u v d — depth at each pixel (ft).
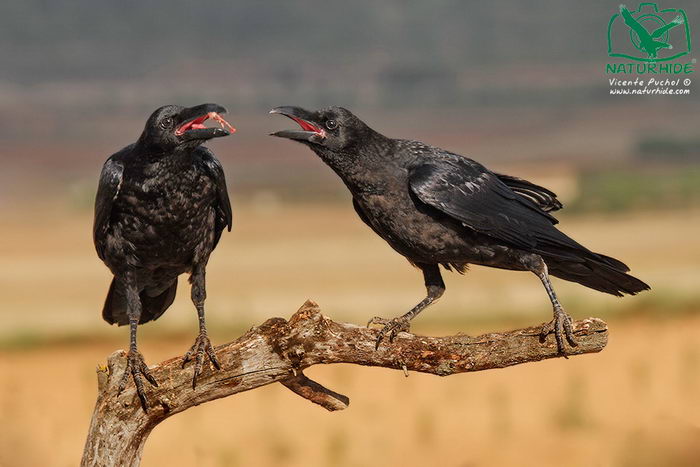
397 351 21.11
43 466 37.73
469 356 21.16
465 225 24.26
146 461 37.86
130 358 21.83
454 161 25.12
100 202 24.67
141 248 24.95
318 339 21.07
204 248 25.57
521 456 37.14
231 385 21.43
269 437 40.93
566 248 24.66
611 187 207.21
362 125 24.90
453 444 39.27
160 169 23.99
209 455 38.29
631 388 48.08
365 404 46.62
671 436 38.86
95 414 21.79
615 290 26.07
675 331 64.08
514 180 26.32
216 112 23.77
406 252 25.35
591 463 36.40
